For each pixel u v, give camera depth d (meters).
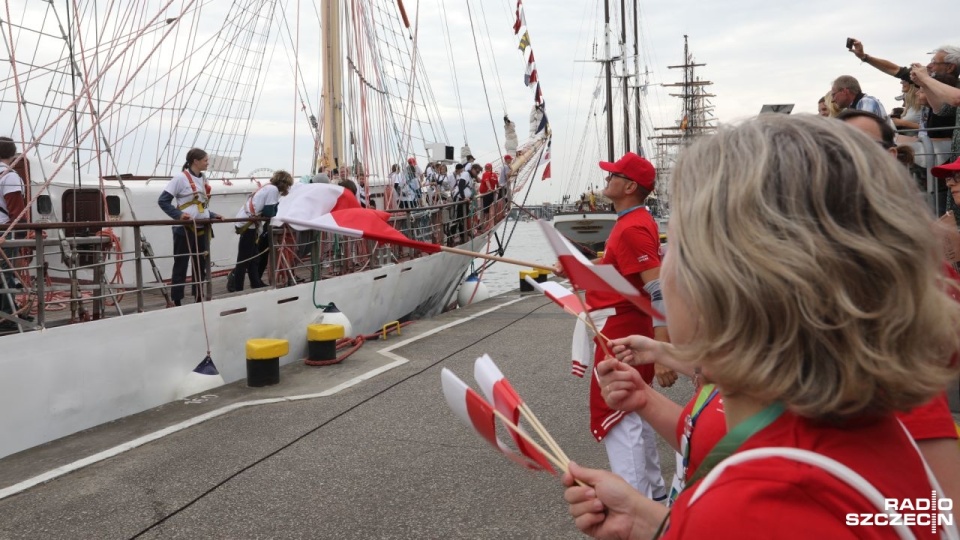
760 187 0.88
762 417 0.92
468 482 4.91
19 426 6.03
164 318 7.51
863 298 0.83
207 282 8.26
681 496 0.94
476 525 4.25
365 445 5.75
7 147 7.72
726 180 0.91
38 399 6.20
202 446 5.86
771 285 0.84
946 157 5.82
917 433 1.39
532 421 1.49
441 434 5.96
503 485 4.84
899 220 0.84
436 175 18.45
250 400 7.29
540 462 1.39
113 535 4.25
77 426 6.52
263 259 10.77
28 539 4.22
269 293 9.09
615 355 2.09
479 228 18.75
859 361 0.82
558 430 6.11
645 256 3.83
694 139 1.00
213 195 12.82
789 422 0.90
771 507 0.81
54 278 9.72
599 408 3.87
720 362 0.89
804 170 0.87
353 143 15.17
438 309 15.90
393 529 4.23
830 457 0.85
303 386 7.84
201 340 7.99
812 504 0.81
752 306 0.85
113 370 6.89
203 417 6.69
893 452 0.89
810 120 0.93
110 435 6.38
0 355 5.93
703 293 0.89
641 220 3.92
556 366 8.52
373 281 11.66
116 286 7.51
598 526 1.36
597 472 1.37
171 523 4.39
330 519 4.38
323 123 15.81
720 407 1.49
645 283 3.88
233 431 6.24
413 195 16.59
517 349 9.65
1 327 7.09
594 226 28.97
